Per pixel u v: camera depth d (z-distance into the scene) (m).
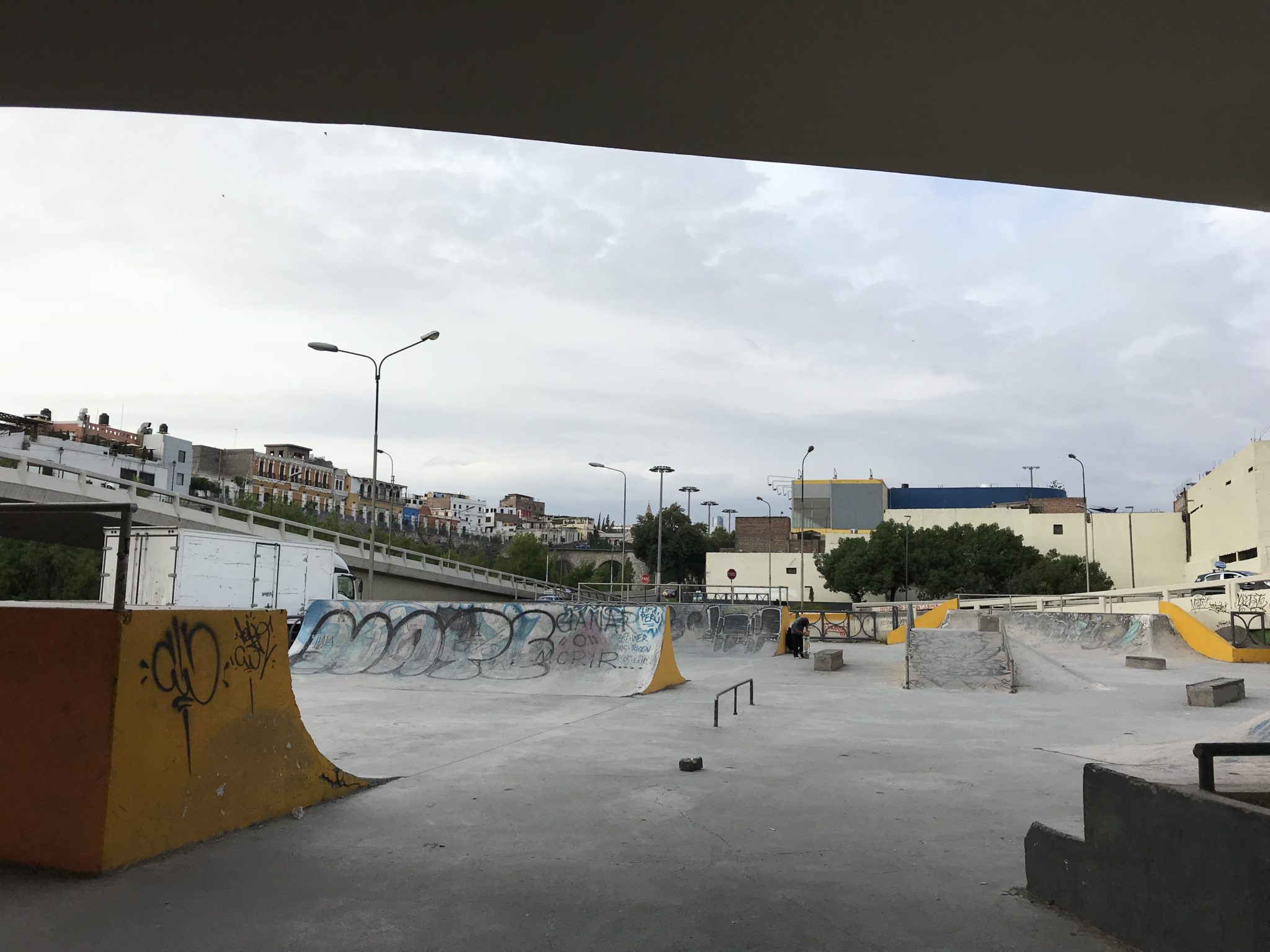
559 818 5.90
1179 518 67.06
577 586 64.56
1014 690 15.12
